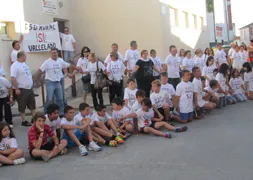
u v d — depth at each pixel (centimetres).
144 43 1365
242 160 472
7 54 1073
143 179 420
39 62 1223
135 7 1365
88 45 1455
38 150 523
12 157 511
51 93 793
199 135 623
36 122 526
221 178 410
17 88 745
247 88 1010
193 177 417
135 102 686
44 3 1269
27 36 1163
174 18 1523
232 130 646
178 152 524
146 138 627
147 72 824
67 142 577
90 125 610
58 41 1252
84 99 948
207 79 939
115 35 1407
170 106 738
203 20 1950
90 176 442
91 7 1434
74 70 858
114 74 862
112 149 568
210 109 817
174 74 947
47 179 441
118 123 668
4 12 1070
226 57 1352
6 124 513
